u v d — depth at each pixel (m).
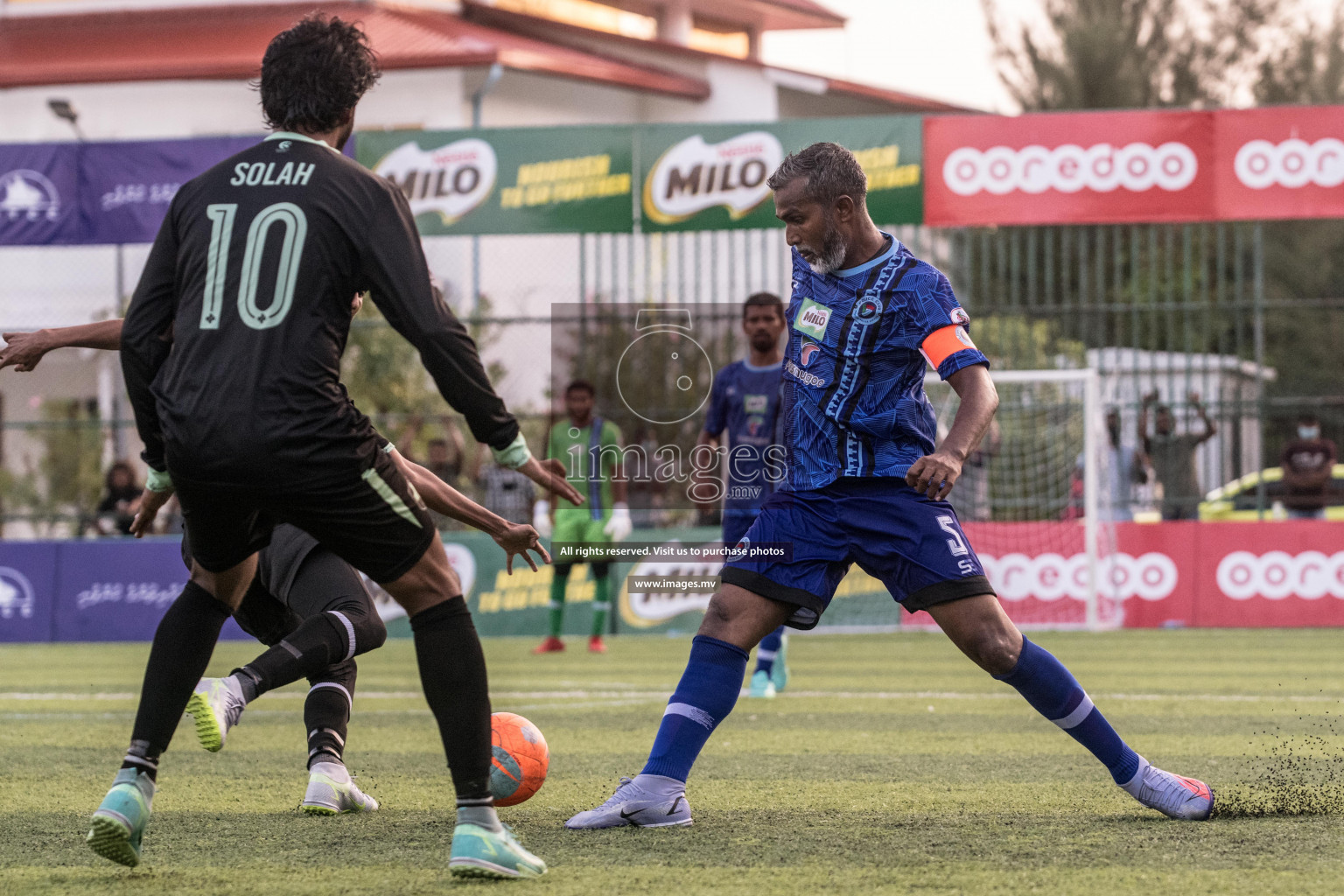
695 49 51.34
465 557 26.06
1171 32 64.62
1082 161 23.83
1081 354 27.58
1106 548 25.89
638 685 17.02
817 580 7.58
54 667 20.78
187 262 5.93
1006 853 6.74
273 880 6.24
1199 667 18.42
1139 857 6.63
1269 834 7.21
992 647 7.38
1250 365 27.20
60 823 7.88
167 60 44.19
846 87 51.34
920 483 6.82
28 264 37.69
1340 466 28.61
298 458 5.68
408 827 7.64
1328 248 51.56
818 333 7.57
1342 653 20.45
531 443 26.02
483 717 6.12
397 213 5.92
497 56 41.59
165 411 5.83
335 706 8.28
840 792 8.80
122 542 26.28
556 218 24.22
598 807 7.69
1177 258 45.41
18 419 38.00
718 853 6.77
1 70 44.81
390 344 29.78
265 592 8.61
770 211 23.95
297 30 6.21
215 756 10.84
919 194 23.95
